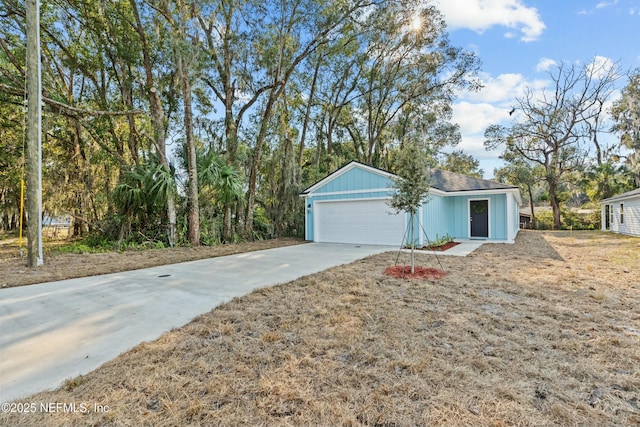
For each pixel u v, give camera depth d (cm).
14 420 196
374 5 1307
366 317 372
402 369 255
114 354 286
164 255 904
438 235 1220
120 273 656
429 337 315
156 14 1094
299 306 416
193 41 1092
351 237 1212
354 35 1410
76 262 782
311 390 228
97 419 198
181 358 276
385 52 1712
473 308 401
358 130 2123
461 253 895
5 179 1378
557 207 2130
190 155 1105
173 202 1113
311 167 1745
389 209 1114
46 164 1332
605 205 1931
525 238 1395
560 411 202
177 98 1349
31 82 718
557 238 1378
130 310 410
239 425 193
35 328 350
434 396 219
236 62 1301
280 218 1428
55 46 1227
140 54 1193
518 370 251
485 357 272
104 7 1027
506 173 2408
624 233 1567
